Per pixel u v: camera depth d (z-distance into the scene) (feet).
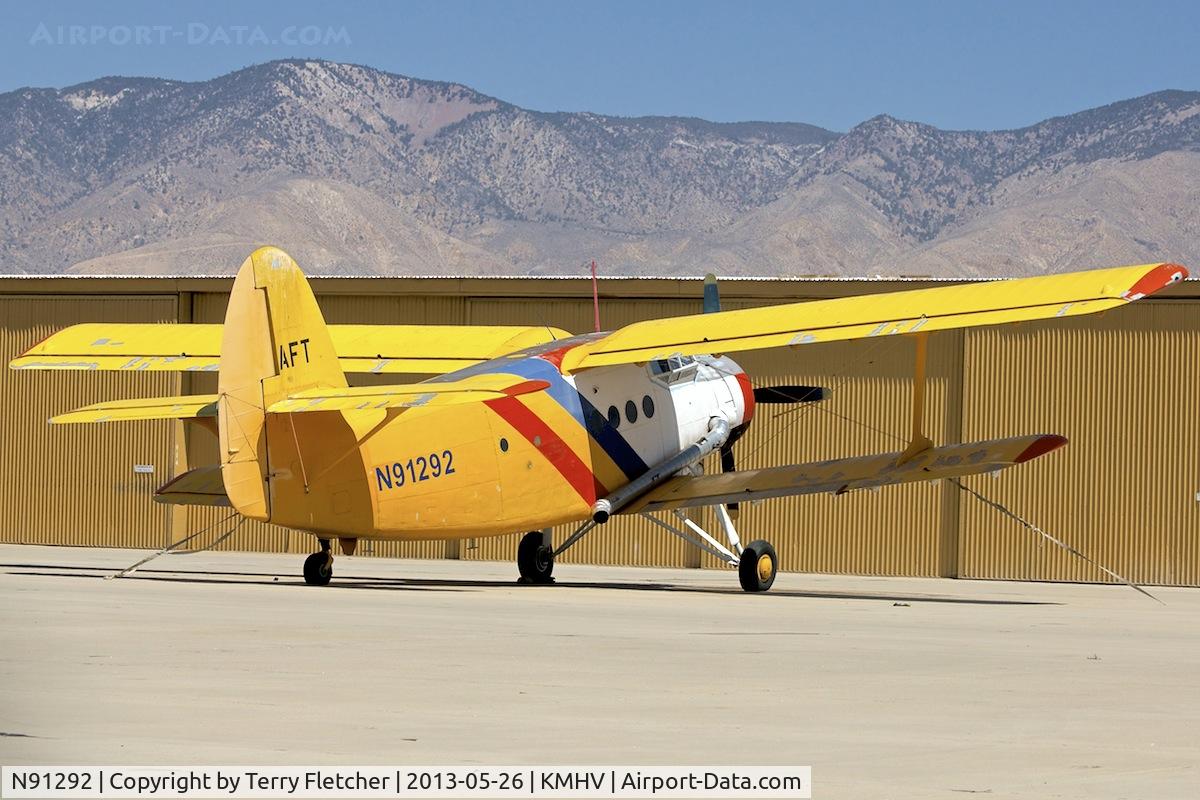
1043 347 149.28
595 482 97.86
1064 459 149.18
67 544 170.71
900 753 35.47
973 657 56.39
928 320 81.15
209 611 67.15
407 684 44.88
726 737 37.14
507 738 36.27
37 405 171.83
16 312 172.04
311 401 79.36
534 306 161.27
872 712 41.70
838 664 52.75
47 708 39.04
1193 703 45.37
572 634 60.75
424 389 79.56
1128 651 61.21
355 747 34.63
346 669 47.80
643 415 101.19
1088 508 148.66
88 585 85.92
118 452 169.89
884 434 146.92
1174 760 35.47
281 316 82.69
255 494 80.74
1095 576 148.56
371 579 113.29
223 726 36.96
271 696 41.93
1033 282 80.48
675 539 158.40
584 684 45.83
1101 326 148.36
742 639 60.90
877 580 142.20
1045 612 86.94
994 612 85.20
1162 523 146.92
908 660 54.70
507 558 163.22
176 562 140.15
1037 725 40.16
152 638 55.11
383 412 85.76
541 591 92.32
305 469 82.58
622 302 159.02
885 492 153.58
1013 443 90.58
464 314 163.12
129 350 99.09
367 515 84.94
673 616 72.23
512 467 92.07
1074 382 148.77
